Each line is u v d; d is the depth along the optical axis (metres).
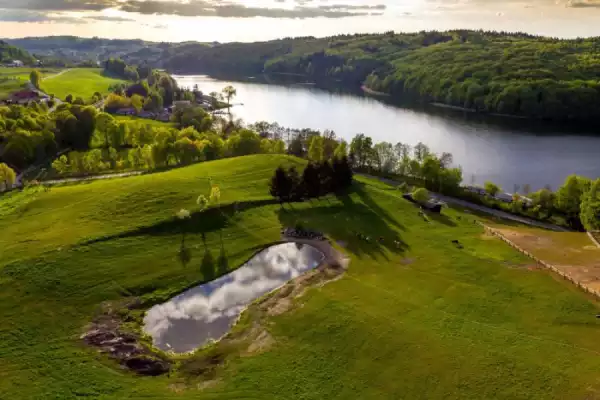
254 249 86.44
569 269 79.25
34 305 65.75
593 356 55.94
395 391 51.00
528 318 64.75
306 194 110.50
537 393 50.00
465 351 57.06
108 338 60.47
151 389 51.62
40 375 52.78
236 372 54.59
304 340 60.38
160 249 83.25
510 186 163.75
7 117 183.12
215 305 69.94
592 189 115.88
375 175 157.50
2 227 89.38
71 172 140.88
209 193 105.81
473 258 84.44
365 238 91.81
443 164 153.50
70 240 82.31
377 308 67.31
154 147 144.75
